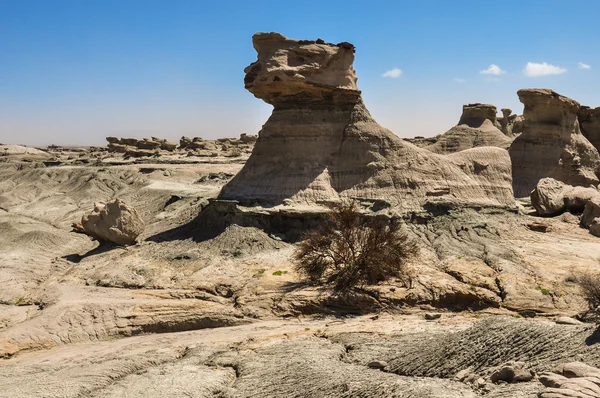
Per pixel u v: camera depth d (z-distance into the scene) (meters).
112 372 23.98
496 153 55.72
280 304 33.69
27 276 42.94
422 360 22.31
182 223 51.06
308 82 47.94
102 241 47.69
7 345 29.78
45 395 21.38
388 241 35.97
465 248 41.25
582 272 36.47
